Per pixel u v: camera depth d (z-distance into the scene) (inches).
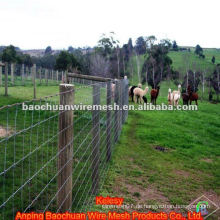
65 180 110.0
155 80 2005.4
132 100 796.0
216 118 618.8
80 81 250.5
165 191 197.8
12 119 298.4
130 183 203.2
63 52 1860.2
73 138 123.8
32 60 2242.9
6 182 154.9
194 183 221.5
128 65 2512.3
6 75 492.7
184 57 3309.5
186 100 824.3
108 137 236.5
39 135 248.2
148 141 338.6
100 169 215.2
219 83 1796.3
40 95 546.3
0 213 126.1
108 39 2329.0
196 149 329.7
